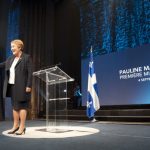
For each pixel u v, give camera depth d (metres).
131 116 5.61
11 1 8.10
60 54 8.36
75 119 6.61
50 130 3.60
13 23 8.01
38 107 7.87
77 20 7.86
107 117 6.08
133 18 6.28
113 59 6.53
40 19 8.55
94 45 7.15
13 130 3.17
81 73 7.29
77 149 2.05
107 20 6.91
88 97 5.58
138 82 5.89
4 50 7.65
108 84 6.55
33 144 2.31
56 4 8.74
